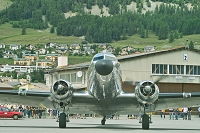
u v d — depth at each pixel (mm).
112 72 46688
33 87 185500
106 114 53625
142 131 47156
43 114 107000
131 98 49031
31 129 49094
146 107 49281
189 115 97875
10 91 51844
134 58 115688
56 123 69938
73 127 54312
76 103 50406
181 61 120938
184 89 121812
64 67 128125
